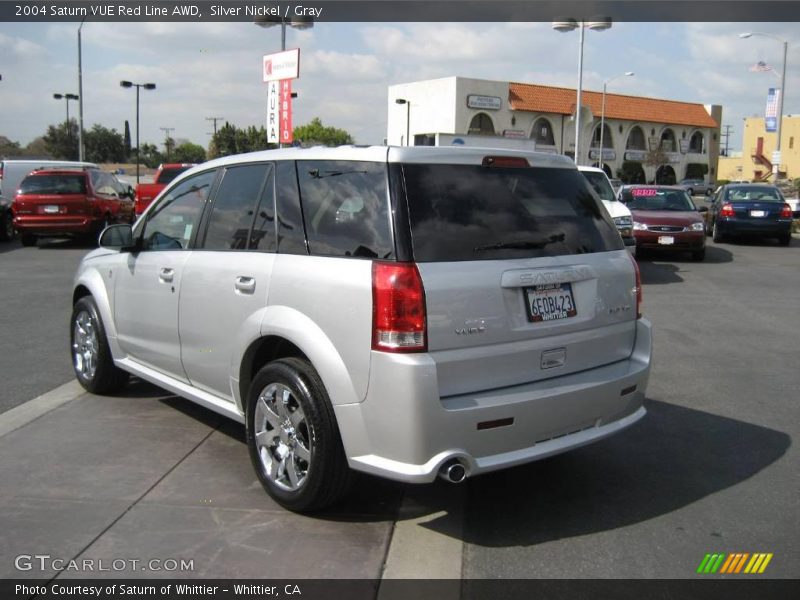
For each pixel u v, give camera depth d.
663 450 5.11
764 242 20.58
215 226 4.73
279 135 13.66
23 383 6.41
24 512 3.99
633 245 13.37
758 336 8.76
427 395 3.45
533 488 4.48
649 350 4.40
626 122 60.78
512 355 3.77
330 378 3.68
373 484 4.48
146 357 5.35
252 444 4.21
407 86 54.19
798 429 5.54
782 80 34.00
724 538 3.88
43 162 23.31
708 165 68.00
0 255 16.36
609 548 3.76
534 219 4.02
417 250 3.56
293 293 3.92
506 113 53.19
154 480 4.42
